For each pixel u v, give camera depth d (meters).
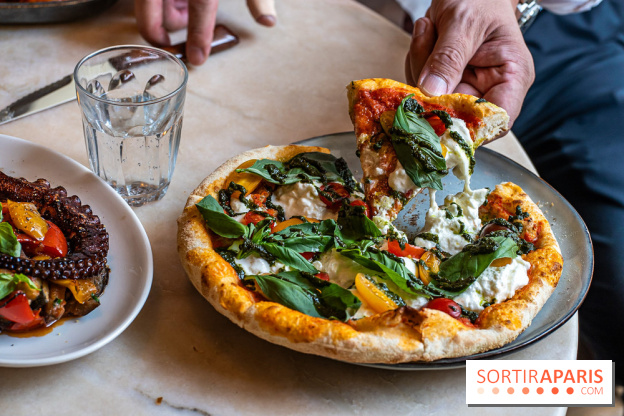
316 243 0.60
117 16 0.96
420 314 0.53
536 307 0.58
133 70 0.73
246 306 0.54
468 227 0.66
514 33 0.83
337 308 0.56
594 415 0.90
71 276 0.54
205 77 0.88
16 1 0.90
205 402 0.53
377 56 0.96
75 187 0.66
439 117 0.67
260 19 0.93
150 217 0.69
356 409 0.54
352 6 1.05
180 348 0.57
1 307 0.51
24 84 0.82
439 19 0.81
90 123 0.66
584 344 0.91
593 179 1.00
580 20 1.16
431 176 0.64
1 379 0.53
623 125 1.05
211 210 0.60
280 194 0.66
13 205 0.57
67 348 0.53
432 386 0.56
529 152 1.08
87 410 0.52
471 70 0.84
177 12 0.93
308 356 0.57
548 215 0.70
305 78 0.90
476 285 0.59
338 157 0.74
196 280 0.57
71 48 0.89
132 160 0.68
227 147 0.78
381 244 0.63
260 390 0.55
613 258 0.92
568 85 1.10
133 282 0.59
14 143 0.68
